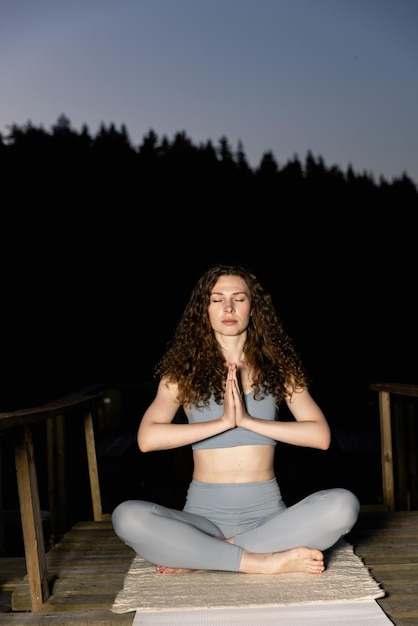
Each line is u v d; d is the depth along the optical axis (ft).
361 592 7.64
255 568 8.10
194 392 8.84
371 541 10.27
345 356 43.34
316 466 22.88
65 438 13.92
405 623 7.14
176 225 45.47
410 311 43.68
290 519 8.21
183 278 45.57
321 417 8.87
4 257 44.09
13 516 15.88
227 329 8.85
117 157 44.57
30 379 41.47
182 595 7.66
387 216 43.39
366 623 7.00
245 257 45.32
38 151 44.34
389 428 13.42
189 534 8.10
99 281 44.78
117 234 44.96
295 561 8.09
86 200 45.09
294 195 44.19
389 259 43.88
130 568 8.70
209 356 8.98
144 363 43.91
